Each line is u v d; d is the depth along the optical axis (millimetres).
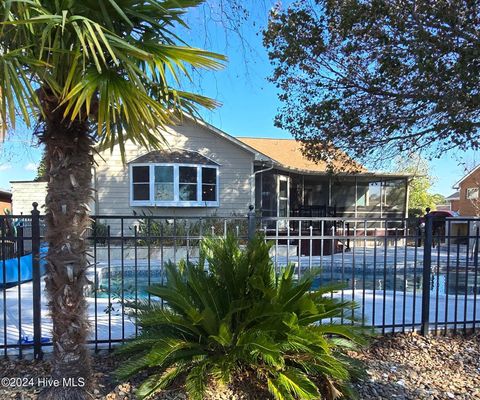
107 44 2107
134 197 14383
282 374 2930
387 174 18500
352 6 5648
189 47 2633
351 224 18688
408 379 3564
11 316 5180
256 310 3229
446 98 5102
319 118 7328
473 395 3297
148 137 2965
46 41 2309
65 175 2715
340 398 3131
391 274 11227
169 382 3066
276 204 16844
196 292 3439
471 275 11172
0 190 25438
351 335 3242
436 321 4723
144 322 3174
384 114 6547
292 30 6629
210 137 15016
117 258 11836
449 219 4812
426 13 5039
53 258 2773
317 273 3885
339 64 6676
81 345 2879
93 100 2609
